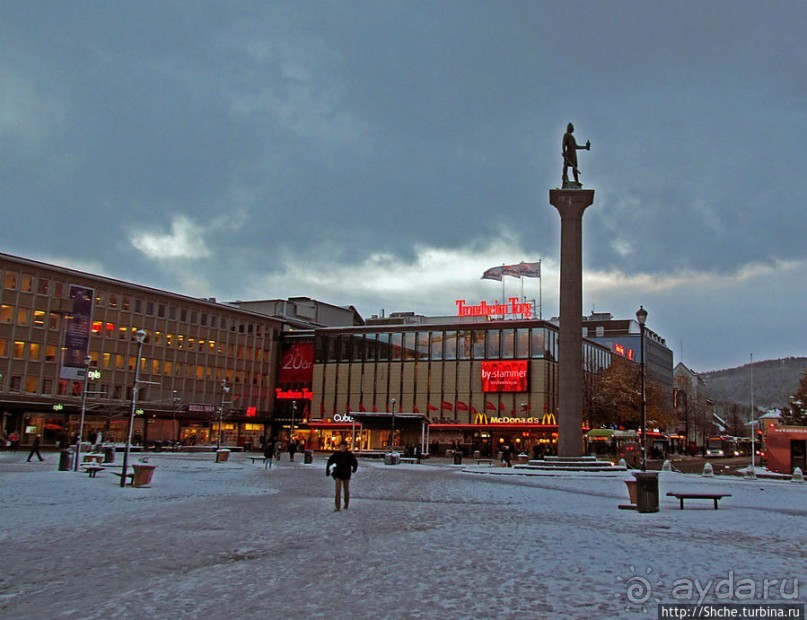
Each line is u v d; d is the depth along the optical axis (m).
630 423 96.62
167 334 91.88
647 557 14.17
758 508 26.30
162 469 43.06
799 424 81.50
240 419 100.12
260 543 15.48
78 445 41.03
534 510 24.22
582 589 11.13
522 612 9.66
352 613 9.57
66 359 75.88
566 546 15.55
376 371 100.00
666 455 91.81
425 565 13.05
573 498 29.83
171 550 14.45
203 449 76.94
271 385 105.81
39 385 77.38
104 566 12.71
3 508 21.14
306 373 105.00
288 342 107.31
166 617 9.34
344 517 20.64
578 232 50.81
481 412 92.81
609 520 21.25
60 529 17.22
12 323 75.88
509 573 12.34
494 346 93.88
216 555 13.95
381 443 91.94
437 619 9.27
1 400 73.62
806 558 14.28
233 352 100.44
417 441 86.50
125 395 86.00
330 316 123.00
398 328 99.75
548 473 45.78
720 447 115.81
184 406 92.06
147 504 23.52
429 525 19.16
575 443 49.16
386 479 39.69
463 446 90.06
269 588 11.05
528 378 90.75
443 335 96.88
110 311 85.50
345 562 13.30
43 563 12.92
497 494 31.08
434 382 96.12
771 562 13.73
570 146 53.25
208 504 23.86
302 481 36.81
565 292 50.38
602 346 112.94
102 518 19.47
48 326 78.81
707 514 23.45
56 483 29.86
